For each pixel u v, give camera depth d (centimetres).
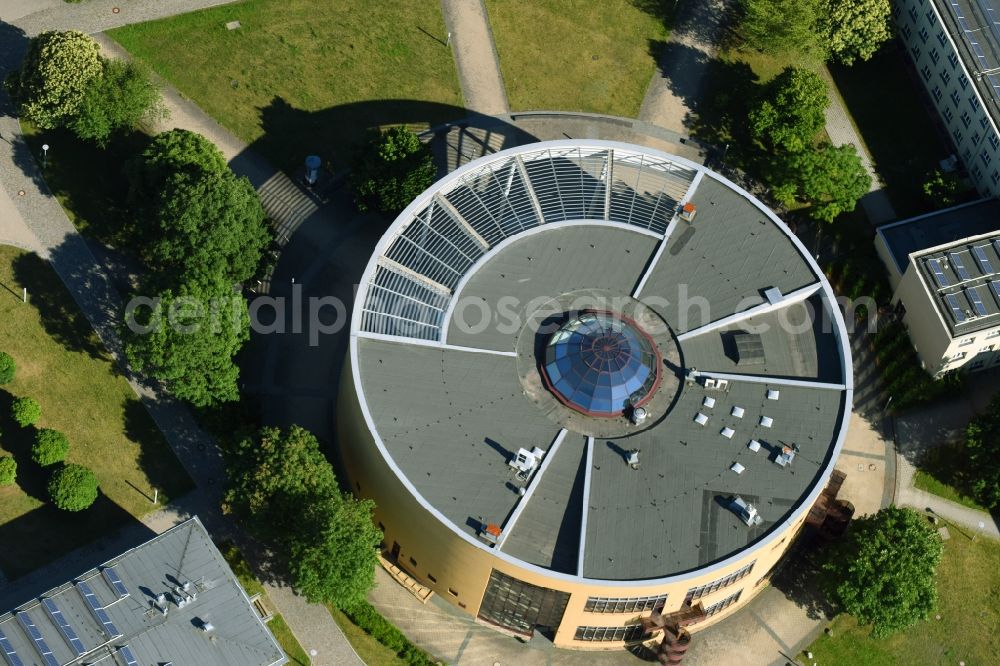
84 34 16825
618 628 13875
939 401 16150
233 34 18338
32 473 14775
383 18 18725
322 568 13212
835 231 17350
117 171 16862
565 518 13438
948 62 17775
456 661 14188
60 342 15688
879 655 14638
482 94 18225
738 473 13800
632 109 18250
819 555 15050
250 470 13875
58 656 12531
